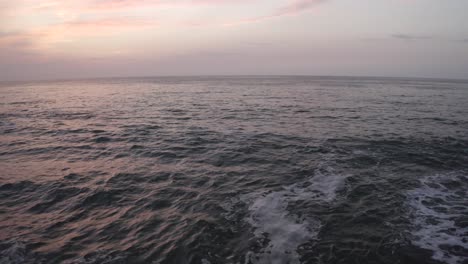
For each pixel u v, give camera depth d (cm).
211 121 2312
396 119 2356
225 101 3859
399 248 648
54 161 1336
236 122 2259
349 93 5300
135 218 803
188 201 899
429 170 1159
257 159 1312
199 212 826
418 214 805
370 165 1216
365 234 705
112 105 3503
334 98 4281
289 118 2441
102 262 612
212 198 915
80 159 1362
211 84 9288
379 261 606
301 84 9019
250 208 844
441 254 625
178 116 2577
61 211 853
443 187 993
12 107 3362
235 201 891
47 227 761
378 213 810
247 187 999
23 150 1531
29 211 855
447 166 1206
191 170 1180
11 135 1895
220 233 714
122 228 751
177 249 653
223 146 1539
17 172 1188
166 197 933
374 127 2012
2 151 1514
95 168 1227
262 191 963
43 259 625
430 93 5425
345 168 1180
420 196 922
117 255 636
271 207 848
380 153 1380
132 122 2298
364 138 1673
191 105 3409
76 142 1684
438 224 752
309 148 1478
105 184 1047
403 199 898
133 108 3184
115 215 823
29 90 7125
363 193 941
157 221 782
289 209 836
